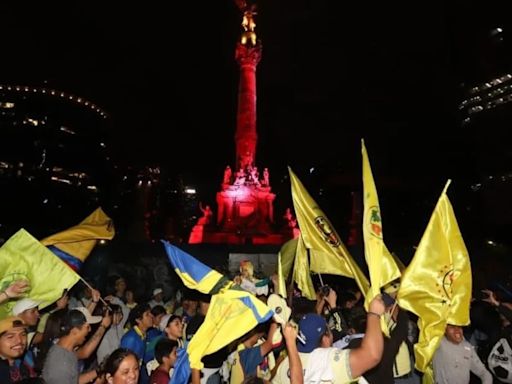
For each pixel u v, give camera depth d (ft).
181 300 44.50
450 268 18.24
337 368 13.55
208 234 139.23
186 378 17.26
